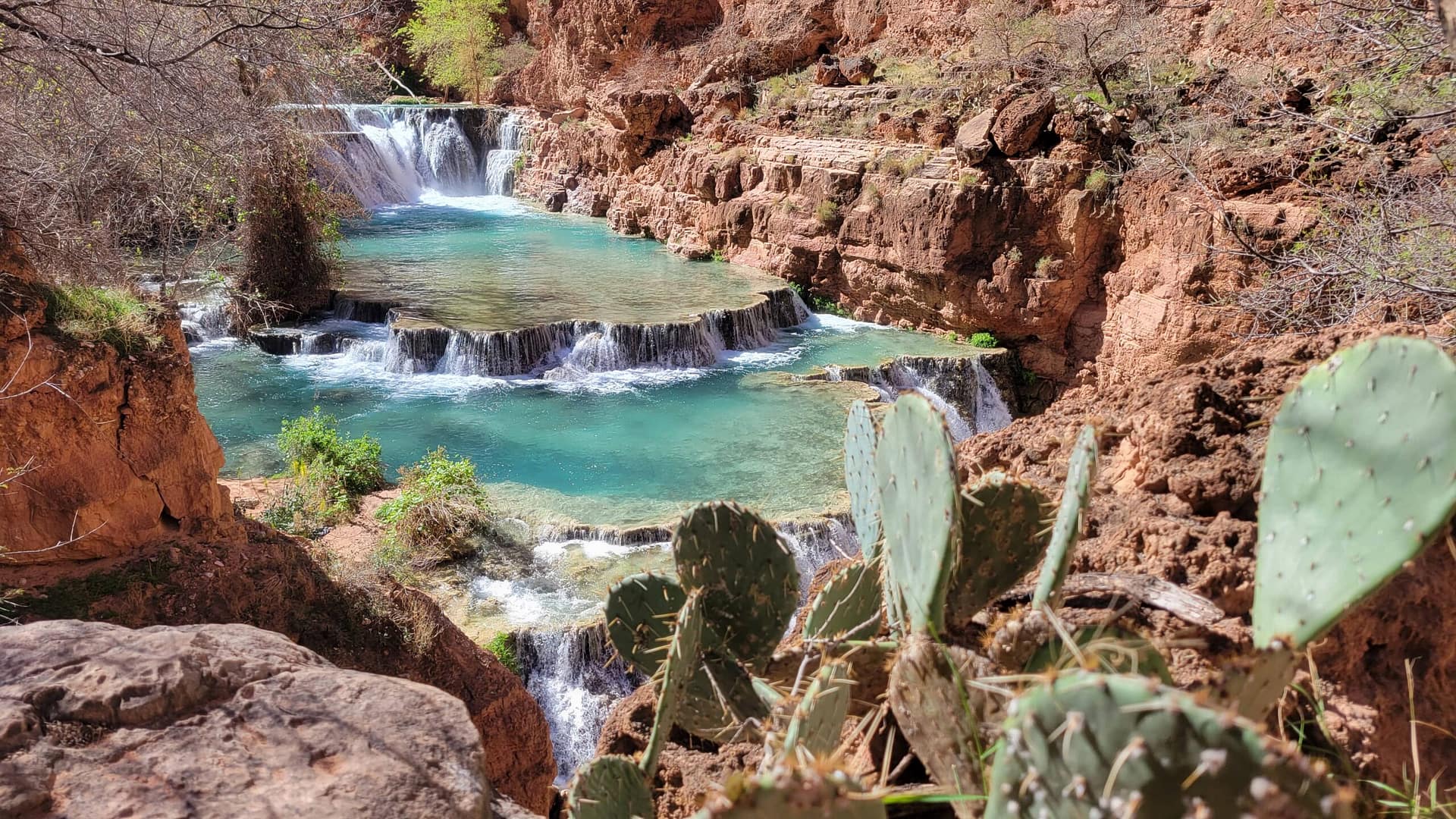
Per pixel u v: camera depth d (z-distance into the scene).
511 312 26.09
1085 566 3.65
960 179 25.61
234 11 11.82
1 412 9.39
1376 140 12.79
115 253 12.06
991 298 25.45
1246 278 20.22
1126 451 4.26
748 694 3.03
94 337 10.19
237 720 2.89
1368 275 8.53
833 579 3.11
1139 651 2.21
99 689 2.88
